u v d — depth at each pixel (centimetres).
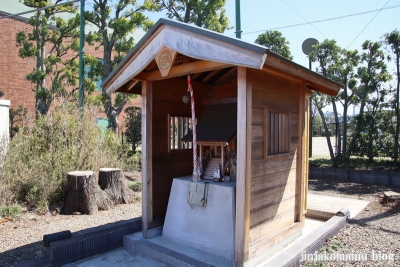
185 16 1073
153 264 335
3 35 1414
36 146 654
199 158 381
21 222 478
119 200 604
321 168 916
